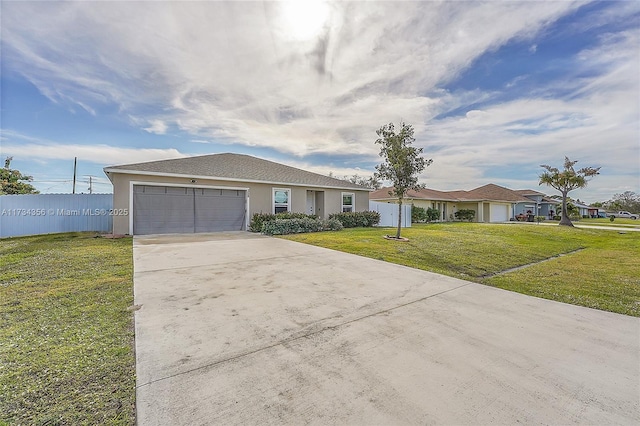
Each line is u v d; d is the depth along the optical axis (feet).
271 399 7.21
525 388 7.93
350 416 6.64
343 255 27.25
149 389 7.53
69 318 12.04
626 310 14.69
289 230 43.73
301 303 14.39
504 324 12.51
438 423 6.49
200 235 40.14
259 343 10.19
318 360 9.15
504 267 26.30
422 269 22.79
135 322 11.71
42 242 31.81
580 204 176.96
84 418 6.48
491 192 110.93
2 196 39.40
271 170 56.08
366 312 13.47
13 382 7.72
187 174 42.32
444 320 12.78
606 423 6.68
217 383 7.85
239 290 16.14
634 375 8.73
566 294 17.47
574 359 9.61
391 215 65.46
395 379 8.19
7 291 15.34
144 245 30.25
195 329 11.19
